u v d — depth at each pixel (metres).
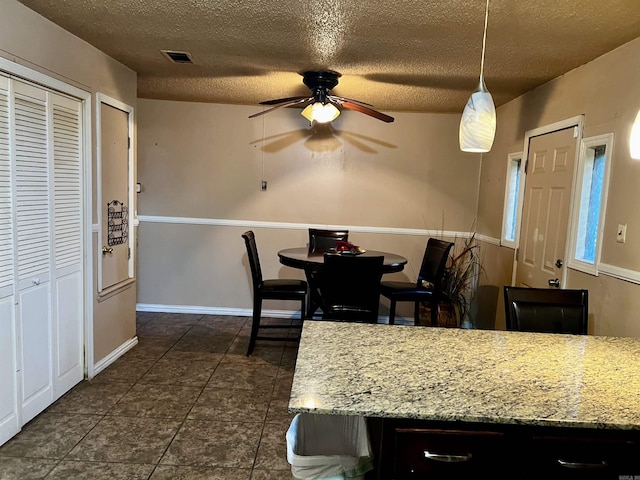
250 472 2.15
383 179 4.77
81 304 2.96
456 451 1.18
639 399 1.23
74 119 2.77
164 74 3.58
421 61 2.94
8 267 2.24
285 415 2.71
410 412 1.11
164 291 4.89
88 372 3.07
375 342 1.64
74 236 2.84
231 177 4.77
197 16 2.32
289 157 4.75
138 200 4.78
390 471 1.19
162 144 4.72
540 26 2.22
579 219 2.79
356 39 2.57
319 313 4.78
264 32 2.53
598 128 2.61
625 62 2.38
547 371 1.41
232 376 3.26
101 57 3.03
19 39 2.22
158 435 2.44
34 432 2.40
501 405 1.17
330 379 1.29
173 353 3.68
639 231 2.20
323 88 3.37
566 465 1.17
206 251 4.84
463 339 1.71
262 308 4.90
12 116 2.22
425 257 4.27
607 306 2.44
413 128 4.71
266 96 4.26
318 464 1.28
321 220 4.82
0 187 2.17
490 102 1.86
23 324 2.38
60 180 2.65
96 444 2.33
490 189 4.40
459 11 2.11
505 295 2.12
